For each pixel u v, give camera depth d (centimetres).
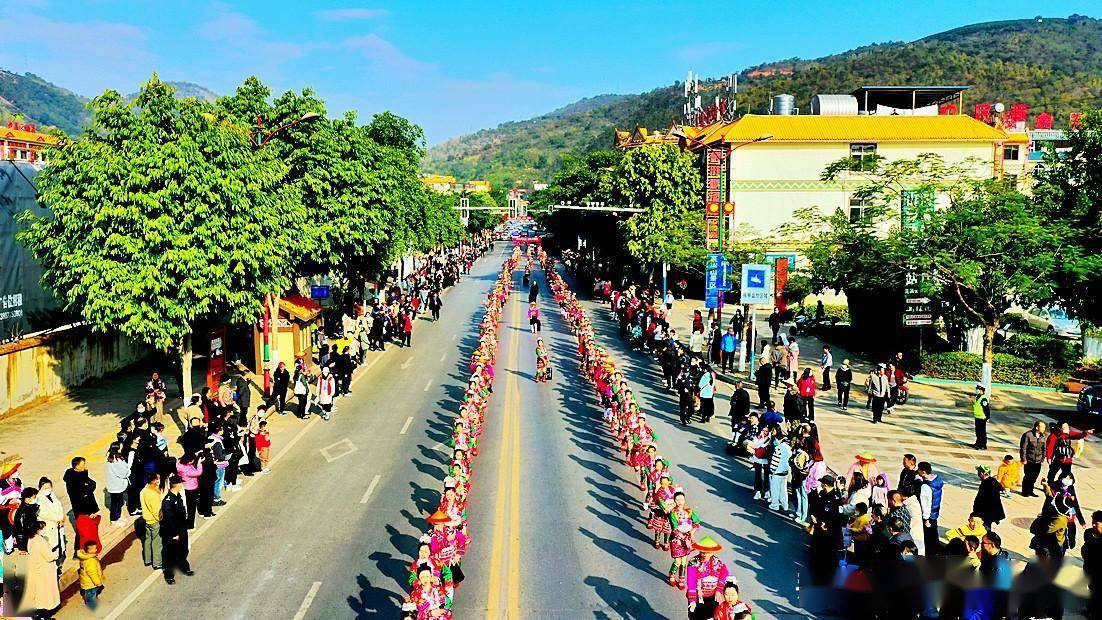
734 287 4122
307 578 1361
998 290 2575
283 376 2561
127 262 2170
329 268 3703
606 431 2333
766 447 1747
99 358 2928
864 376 3059
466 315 4916
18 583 1243
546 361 3023
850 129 4916
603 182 5250
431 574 1114
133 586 1332
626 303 4209
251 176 2392
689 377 2420
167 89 2259
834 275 3111
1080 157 3100
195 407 2417
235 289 2366
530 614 1231
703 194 4909
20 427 2281
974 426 2280
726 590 1055
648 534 1562
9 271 2530
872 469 1489
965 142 4822
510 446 2161
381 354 3644
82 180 2177
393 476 1927
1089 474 1903
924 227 2773
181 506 1369
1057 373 2903
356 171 3381
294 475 1938
